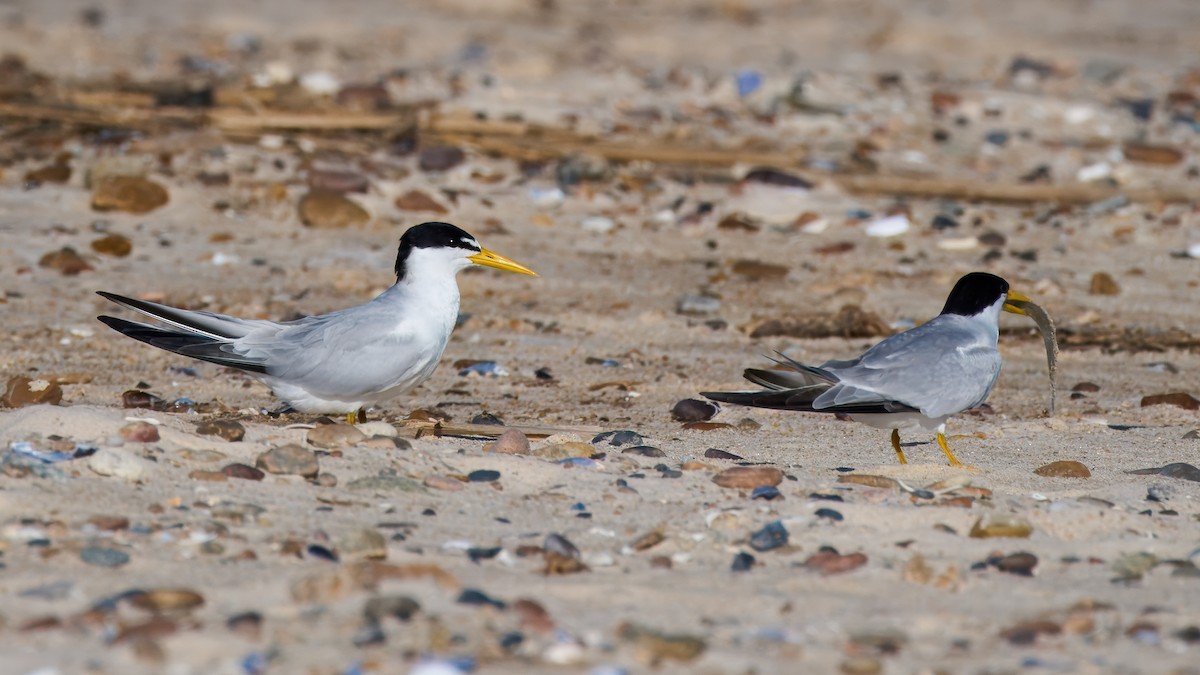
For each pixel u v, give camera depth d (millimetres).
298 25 31297
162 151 19219
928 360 8992
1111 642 6227
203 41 28547
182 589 6395
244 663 5645
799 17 35781
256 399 11188
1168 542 7695
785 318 14547
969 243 17797
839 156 21609
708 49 31141
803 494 8383
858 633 6250
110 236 16141
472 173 19438
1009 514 7891
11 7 31188
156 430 8500
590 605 6566
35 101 21688
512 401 11531
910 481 8820
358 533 7062
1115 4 38875
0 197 17578
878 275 16469
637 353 13320
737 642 6137
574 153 20016
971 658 6023
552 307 15023
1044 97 25344
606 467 8891
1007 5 38250
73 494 7586
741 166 20578
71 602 6293
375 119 21531
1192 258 17438
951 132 23328
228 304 14484
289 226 17422
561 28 33156
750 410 11156
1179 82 27516
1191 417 11156
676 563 7266
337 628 6051
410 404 11352
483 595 6422
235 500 7730
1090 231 18453
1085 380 12586
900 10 37188
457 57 27781
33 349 12656
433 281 9734
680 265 16781
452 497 8102
